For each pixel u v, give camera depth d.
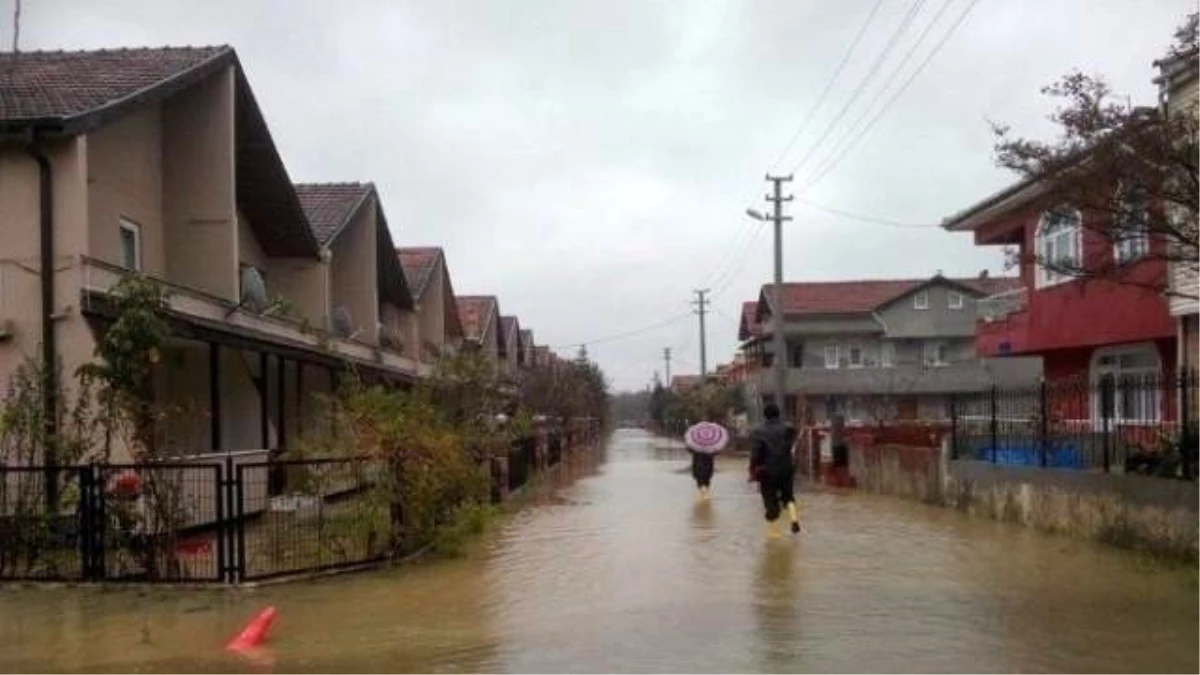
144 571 12.16
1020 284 33.44
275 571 12.44
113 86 16.70
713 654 8.62
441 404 20.52
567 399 58.06
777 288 42.38
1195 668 7.99
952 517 19.42
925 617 9.95
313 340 22.86
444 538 14.62
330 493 13.24
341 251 30.53
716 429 25.38
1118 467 15.88
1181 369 15.34
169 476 12.32
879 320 62.84
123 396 12.71
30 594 11.60
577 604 10.89
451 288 45.47
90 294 14.66
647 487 29.08
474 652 8.84
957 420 21.98
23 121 14.52
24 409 12.91
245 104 21.09
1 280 14.75
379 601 11.16
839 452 30.53
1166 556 13.27
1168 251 11.92
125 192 18.36
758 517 19.70
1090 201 10.55
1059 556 13.88
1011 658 8.34
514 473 27.83
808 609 10.39
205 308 17.22
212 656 8.84
